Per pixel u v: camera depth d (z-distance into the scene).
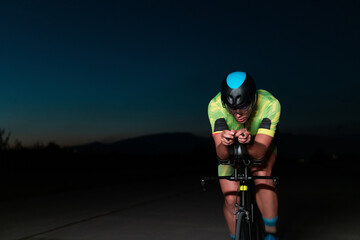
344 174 15.71
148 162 28.39
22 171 15.23
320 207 6.65
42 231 4.71
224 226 5.02
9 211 6.10
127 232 4.67
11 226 4.99
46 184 10.45
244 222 2.64
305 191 9.01
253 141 2.66
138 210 6.23
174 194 8.41
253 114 2.97
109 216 5.69
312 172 17.80
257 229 3.09
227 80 2.66
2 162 16.80
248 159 2.60
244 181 2.68
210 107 3.07
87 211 6.13
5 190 8.90
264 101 2.96
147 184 10.81
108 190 9.16
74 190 9.09
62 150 22.27
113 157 27.34
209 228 4.90
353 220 5.42
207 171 18.55
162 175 15.05
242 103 2.60
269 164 3.08
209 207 6.55
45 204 6.83
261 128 2.89
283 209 6.47
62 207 6.50
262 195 3.02
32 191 8.78
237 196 2.99
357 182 11.36
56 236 4.46
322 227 4.98
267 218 3.03
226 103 2.67
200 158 38.19
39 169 16.61
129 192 8.74
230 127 3.13
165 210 6.25
